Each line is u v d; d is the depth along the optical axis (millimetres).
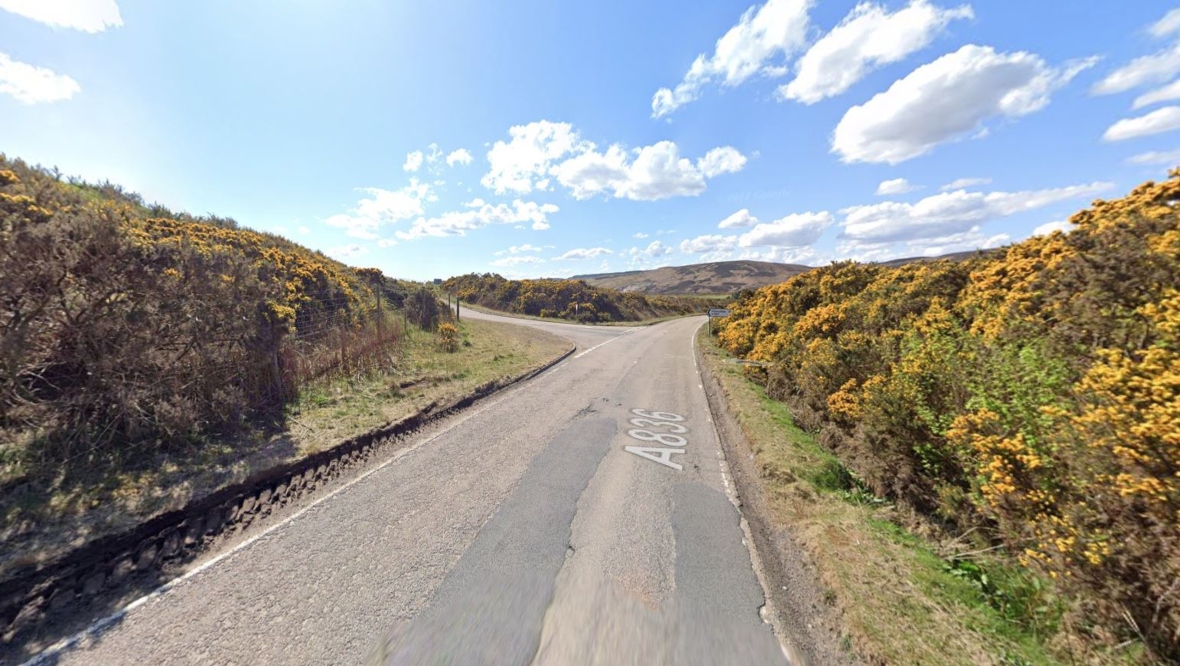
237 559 3217
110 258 4535
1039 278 5090
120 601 2742
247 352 6004
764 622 2750
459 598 2861
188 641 2441
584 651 2443
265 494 4168
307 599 2809
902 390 4781
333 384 7574
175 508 3613
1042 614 2719
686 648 2500
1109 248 4133
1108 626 2449
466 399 8133
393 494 4363
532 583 3041
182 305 5242
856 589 2949
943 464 4387
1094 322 3773
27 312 4062
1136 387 2545
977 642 2512
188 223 10508
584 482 4852
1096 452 2508
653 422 7516
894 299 9195
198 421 5043
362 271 16547
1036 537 2943
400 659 2348
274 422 5703
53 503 3443
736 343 16000
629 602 2881
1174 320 2738
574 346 17438
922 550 3584
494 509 4133
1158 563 2248
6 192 5703
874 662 2391
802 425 7105
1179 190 4387
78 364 4457
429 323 15898
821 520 3969
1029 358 3611
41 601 2662
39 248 4047
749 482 5039
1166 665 2195
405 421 6457
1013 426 3359
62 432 4129
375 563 3219
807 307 14039
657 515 4172
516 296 37188
